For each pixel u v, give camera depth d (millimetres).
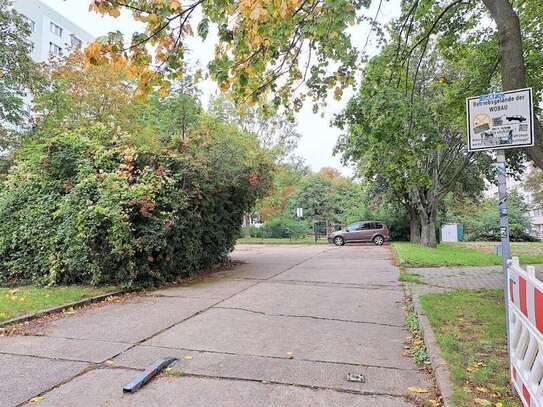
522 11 10688
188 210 11547
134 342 5676
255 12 4402
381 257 18719
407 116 8750
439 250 21047
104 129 11766
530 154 5777
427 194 24938
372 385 4223
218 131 13773
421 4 9594
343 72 7188
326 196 41781
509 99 4270
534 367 3092
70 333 6145
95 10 4910
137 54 5434
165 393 4043
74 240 9859
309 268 14438
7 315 6855
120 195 9742
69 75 19688
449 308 7191
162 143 12570
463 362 4492
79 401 3869
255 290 9852
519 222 39469
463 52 11570
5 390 4109
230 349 5379
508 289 3996
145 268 9992
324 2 4566
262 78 7004
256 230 39469
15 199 10695
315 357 5082
